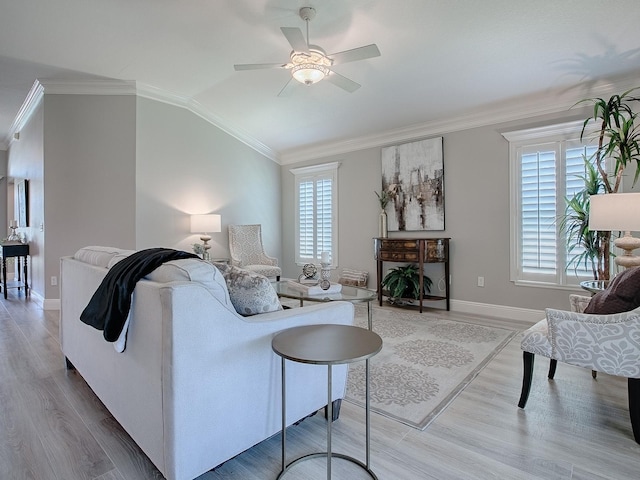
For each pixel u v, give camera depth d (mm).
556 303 3777
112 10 2957
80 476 1463
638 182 3340
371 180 5230
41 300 4711
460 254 4414
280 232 6477
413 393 2223
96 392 1985
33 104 4828
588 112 3586
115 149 4422
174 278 1382
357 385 2348
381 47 3324
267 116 5168
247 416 1509
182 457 1294
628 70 3223
